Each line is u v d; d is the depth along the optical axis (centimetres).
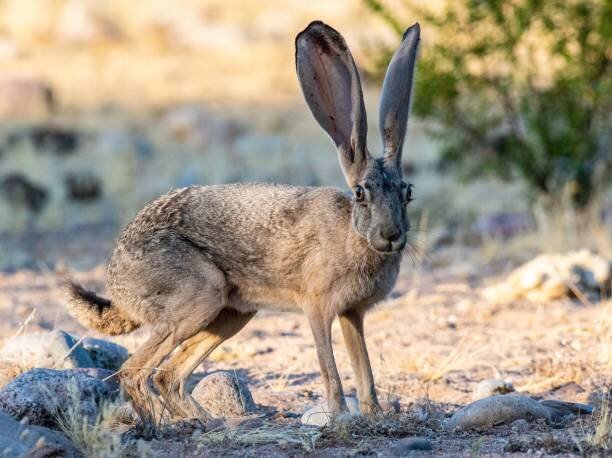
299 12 7988
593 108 3130
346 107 1636
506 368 1933
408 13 3431
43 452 1288
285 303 1695
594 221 3061
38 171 4275
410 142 4600
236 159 4541
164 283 1644
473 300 2530
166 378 1681
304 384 1861
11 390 1445
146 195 4006
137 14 7919
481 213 3434
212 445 1407
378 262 1616
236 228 1666
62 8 7850
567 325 2228
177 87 6272
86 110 5606
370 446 1395
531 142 3158
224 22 7906
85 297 1698
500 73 3231
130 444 1407
